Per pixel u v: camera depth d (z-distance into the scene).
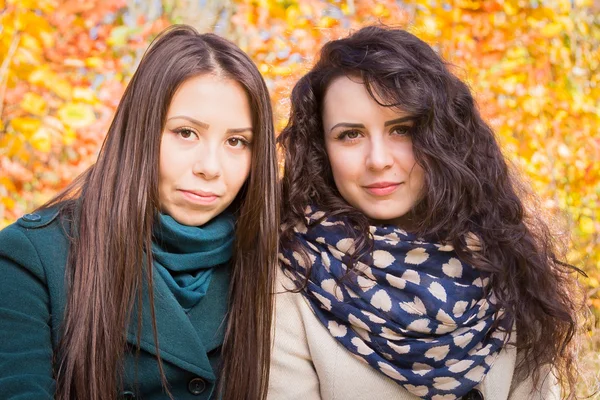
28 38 2.98
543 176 3.48
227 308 1.86
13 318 1.62
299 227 2.01
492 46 3.50
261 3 3.27
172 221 1.75
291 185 2.03
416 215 1.98
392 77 1.87
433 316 1.89
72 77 3.23
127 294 1.69
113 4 3.21
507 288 1.97
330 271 1.93
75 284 1.68
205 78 1.73
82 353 1.65
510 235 1.98
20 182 3.17
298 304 1.97
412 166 1.92
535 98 3.49
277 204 1.86
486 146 2.03
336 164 1.94
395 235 1.93
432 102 1.89
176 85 1.71
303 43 3.18
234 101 1.74
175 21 3.65
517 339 2.00
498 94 3.54
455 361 1.89
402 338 1.88
